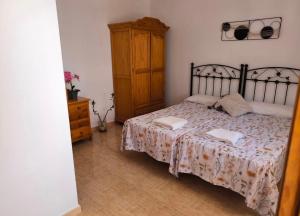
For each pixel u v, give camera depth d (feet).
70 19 11.44
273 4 10.36
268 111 10.47
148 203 7.14
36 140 5.46
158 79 14.74
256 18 10.98
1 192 5.13
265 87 11.39
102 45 13.10
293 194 2.78
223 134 7.74
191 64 13.84
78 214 6.66
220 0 11.92
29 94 5.14
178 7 13.69
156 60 14.24
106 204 7.09
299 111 2.40
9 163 5.12
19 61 4.87
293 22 10.00
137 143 9.41
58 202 6.22
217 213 6.70
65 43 11.48
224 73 12.67
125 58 12.94
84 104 11.32
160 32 13.93
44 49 5.20
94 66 12.98
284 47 10.46
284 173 2.64
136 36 12.64
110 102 14.33
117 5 13.32
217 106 11.46
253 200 6.18
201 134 8.16
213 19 12.41
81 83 12.59
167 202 7.18
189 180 8.39
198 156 7.47
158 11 14.78
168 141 8.21
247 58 11.69
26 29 4.84
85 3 11.86
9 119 4.94
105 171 9.00
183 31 13.83
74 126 11.10
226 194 7.56
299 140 2.51
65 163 6.15
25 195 5.53
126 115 13.97
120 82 13.70
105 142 11.82
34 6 4.88
